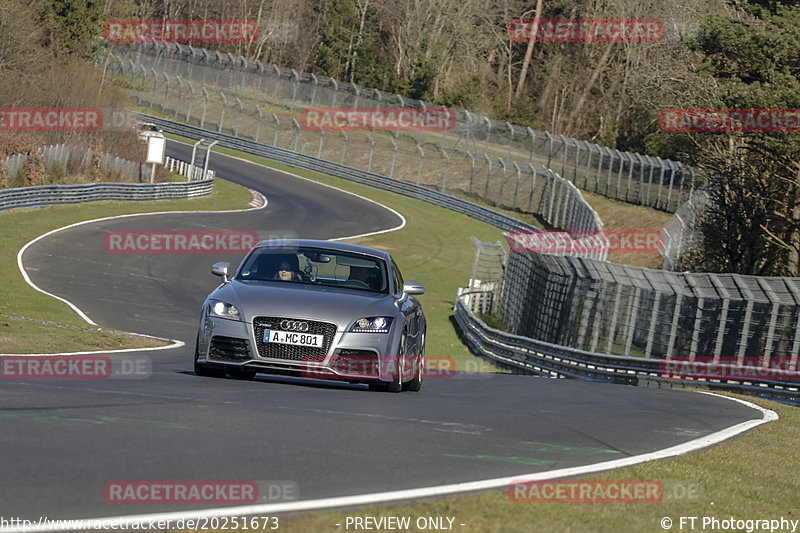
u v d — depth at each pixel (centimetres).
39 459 1912
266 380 3878
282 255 3947
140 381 3525
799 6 13975
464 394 4303
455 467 2280
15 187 15212
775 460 3011
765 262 14675
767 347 7719
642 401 4619
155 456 2047
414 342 3947
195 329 9194
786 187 14425
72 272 11550
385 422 2867
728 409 4591
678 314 8294
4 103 19225
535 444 2764
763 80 13212
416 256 18000
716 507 2183
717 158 15350
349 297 3688
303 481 1958
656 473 2464
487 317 13825
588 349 8969
